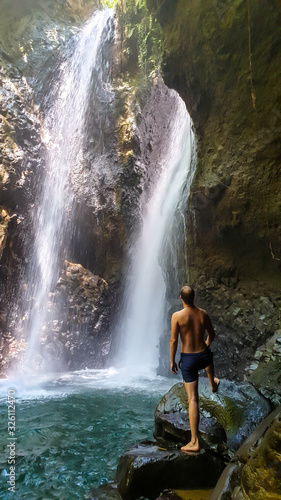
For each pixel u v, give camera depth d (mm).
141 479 4020
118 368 14164
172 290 13188
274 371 6844
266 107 8648
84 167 15648
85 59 16484
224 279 10422
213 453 4461
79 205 15273
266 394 6434
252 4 8242
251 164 9148
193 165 12789
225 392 5301
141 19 15680
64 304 14094
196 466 4137
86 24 17141
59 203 14820
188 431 4781
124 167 15023
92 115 16188
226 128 9625
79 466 5160
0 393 9547
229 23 8734
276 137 8617
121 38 16047
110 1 16406
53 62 15469
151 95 15641
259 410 4871
